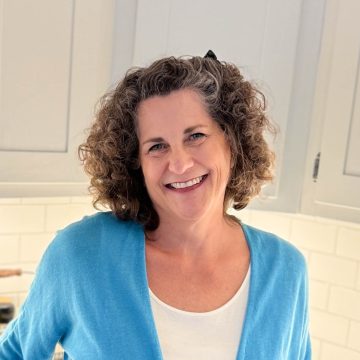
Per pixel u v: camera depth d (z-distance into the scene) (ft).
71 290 2.79
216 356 2.74
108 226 3.00
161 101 2.69
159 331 2.73
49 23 3.51
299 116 3.92
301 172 3.97
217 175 2.84
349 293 5.25
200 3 3.80
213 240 3.02
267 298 2.93
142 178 3.04
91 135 3.04
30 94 3.53
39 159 3.64
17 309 5.17
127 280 2.77
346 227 5.20
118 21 3.76
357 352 5.23
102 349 2.69
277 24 3.81
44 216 5.17
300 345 3.21
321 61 3.81
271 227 5.59
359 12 3.60
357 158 3.69
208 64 2.87
